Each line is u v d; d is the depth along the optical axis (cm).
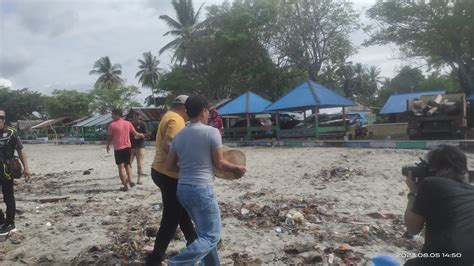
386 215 705
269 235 623
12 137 673
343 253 533
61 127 7112
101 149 3131
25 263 552
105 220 750
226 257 541
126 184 1061
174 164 461
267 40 4194
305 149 1989
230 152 476
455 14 2805
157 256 500
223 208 798
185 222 523
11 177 666
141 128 1200
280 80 4091
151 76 7594
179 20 5162
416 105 1845
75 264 539
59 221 760
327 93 2434
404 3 2942
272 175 1212
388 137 2134
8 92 9231
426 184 321
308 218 700
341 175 1118
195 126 450
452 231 303
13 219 678
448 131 1770
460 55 2994
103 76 8494
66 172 1560
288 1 3984
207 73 4528
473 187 320
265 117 3294
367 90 8881
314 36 4022
